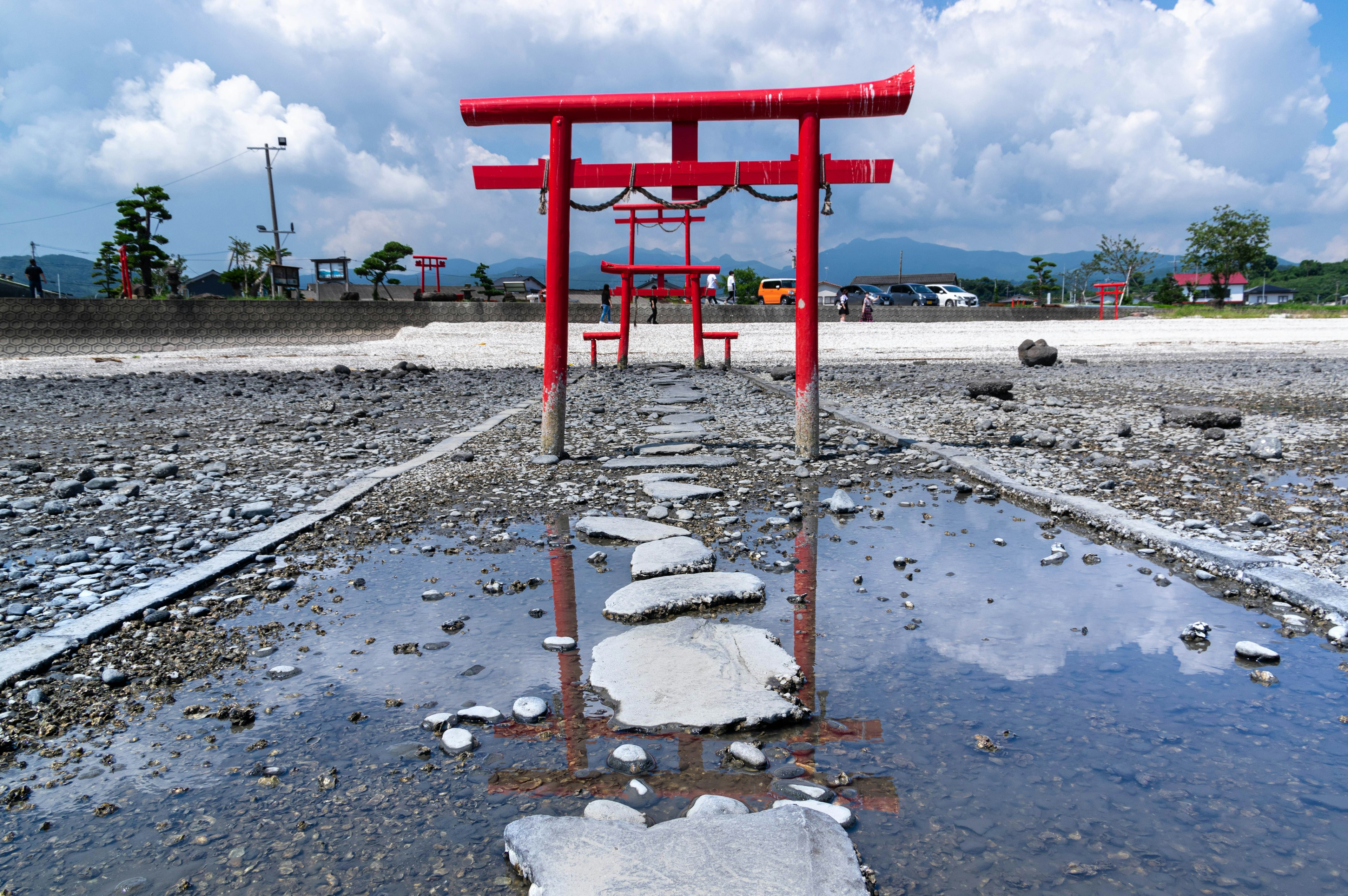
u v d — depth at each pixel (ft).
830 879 4.53
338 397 33.65
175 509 14.56
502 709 7.07
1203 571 10.53
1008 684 7.45
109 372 48.42
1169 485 15.30
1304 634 8.49
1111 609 9.33
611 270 44.34
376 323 82.89
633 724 6.69
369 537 12.75
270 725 6.86
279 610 9.60
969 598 9.76
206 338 75.77
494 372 48.26
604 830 5.03
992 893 4.62
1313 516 12.74
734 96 17.01
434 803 5.67
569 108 17.29
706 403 30.66
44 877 4.92
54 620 9.16
